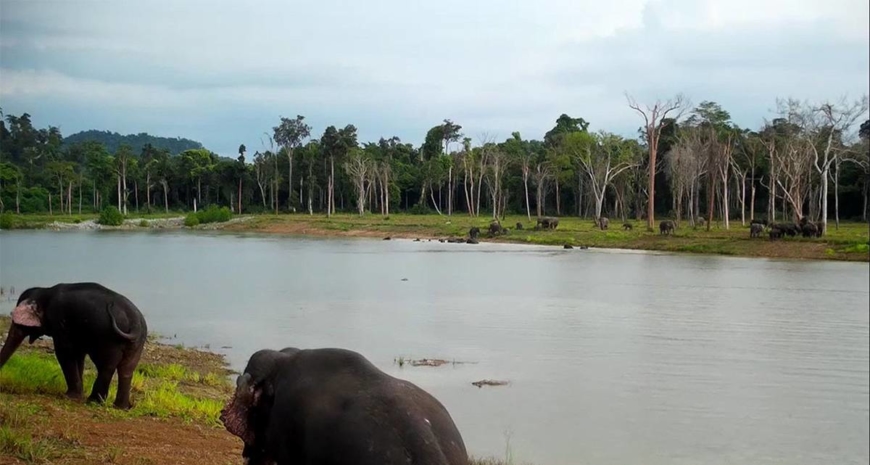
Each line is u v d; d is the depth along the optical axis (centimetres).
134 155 13338
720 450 1389
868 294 3591
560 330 2617
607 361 2125
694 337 2517
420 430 474
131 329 1104
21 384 1127
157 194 12800
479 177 11288
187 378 1614
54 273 4275
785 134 7481
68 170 11369
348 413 495
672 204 10288
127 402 1121
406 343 2348
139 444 916
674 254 6069
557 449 1380
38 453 792
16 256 5491
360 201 11219
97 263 4978
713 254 6031
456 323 2741
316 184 12219
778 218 9369
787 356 2211
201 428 1090
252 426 568
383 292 3638
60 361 1113
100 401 1108
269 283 3972
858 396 1781
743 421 1581
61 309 1091
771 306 3198
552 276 4397
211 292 3584
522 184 12031
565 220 10000
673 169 8419
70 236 8175
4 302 2838
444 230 8456
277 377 561
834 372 2019
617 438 1459
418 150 14038
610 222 9506
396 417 483
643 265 5094
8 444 805
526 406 1667
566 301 3350
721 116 9962
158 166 12419
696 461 1331
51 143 13900
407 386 516
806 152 7006
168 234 8856
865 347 2342
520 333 2556
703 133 8800
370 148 13488
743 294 3594
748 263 5231
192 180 12488
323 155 12231
